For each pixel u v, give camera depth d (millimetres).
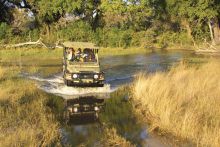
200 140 9500
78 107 13562
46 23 48031
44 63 28359
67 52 17359
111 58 33781
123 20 55969
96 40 43781
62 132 10367
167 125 10570
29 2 46938
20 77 20094
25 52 35781
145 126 11016
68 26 46812
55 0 45625
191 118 10500
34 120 11047
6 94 14125
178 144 9406
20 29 45750
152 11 54344
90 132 10430
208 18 45062
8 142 8758
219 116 10859
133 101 14438
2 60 30172
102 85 16484
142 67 26391
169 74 18406
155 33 50812
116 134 10109
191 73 18312
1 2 47250
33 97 14453
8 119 10844
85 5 48906
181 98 12703
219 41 48406
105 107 13625
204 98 12539
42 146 8891
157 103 12477
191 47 50094
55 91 16328
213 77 16578
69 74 16219
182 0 47094
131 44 47438
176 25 59562
